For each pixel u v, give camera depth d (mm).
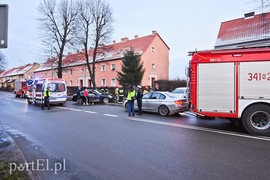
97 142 6281
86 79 43500
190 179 3873
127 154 5227
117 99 21141
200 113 7953
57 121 9898
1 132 7625
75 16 29203
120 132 7555
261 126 7207
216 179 3865
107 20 29484
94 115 11797
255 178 3893
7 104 18969
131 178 3914
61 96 17359
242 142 6277
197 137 6848
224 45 23125
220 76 7699
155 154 5223
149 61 35969
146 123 9297
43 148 5742
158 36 38219
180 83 28844
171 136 6973
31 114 12391
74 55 42875
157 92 12422
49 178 3916
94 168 4379
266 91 7137
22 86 30359
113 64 37844
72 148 5727
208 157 5000
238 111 7441
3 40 3752
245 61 7406
